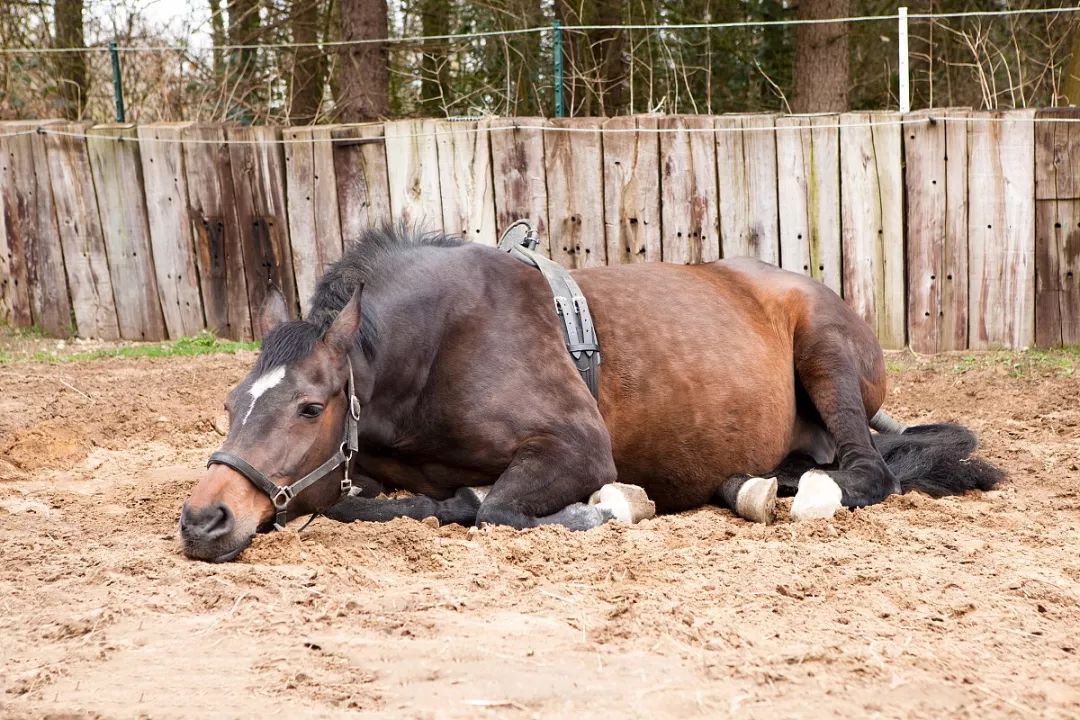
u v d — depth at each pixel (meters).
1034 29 16.56
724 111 18.00
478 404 5.47
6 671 3.53
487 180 11.84
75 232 12.96
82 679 3.44
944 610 4.10
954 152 11.02
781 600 4.17
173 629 3.86
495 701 3.24
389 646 3.66
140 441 8.29
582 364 5.84
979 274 11.12
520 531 5.07
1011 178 10.94
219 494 4.61
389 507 5.43
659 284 6.50
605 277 6.41
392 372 5.36
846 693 3.31
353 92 16.02
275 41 17.64
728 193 11.51
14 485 6.78
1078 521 5.75
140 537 5.20
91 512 5.87
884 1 17.73
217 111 15.59
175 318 12.89
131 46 16.19
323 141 12.16
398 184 12.06
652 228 11.66
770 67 18.00
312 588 4.23
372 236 5.75
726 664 3.50
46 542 5.06
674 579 4.43
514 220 11.84
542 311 5.81
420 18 18.06
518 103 16.91
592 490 5.58
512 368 5.55
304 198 12.30
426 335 5.46
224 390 9.91
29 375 10.59
